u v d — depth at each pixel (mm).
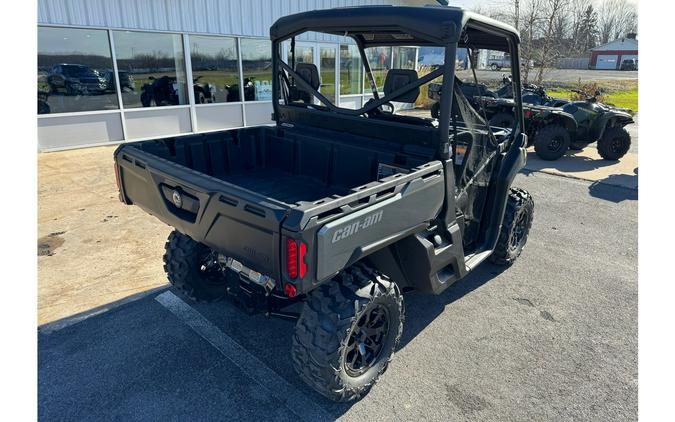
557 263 4160
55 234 4539
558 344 2951
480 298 3521
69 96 7867
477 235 3523
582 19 25484
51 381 2537
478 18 2578
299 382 2584
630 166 8062
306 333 2174
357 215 1978
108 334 2973
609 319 3244
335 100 11039
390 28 2748
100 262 3973
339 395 2271
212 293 3264
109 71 8227
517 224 4059
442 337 3006
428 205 2463
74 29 7672
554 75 27656
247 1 9867
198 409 2365
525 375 2650
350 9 2752
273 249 1883
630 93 19984
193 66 9344
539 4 19469
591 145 10203
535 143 8500
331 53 10453
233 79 10094
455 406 2404
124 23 8188
